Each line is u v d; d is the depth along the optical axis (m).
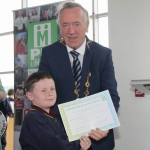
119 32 2.91
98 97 1.44
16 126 3.64
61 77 1.56
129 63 2.85
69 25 1.50
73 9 1.50
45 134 1.34
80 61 1.60
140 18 2.81
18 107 3.65
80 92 1.54
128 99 2.85
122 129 2.88
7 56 5.04
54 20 3.38
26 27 3.61
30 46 3.53
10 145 4.56
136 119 2.81
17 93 3.66
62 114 1.43
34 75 1.55
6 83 4.97
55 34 3.36
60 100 1.58
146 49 2.77
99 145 1.57
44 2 4.45
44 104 1.46
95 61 1.58
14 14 3.72
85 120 1.42
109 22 2.97
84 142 1.38
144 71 2.78
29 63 3.55
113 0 2.95
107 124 1.42
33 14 3.56
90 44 1.64
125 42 2.87
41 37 3.45
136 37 2.82
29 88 1.52
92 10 3.83
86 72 1.56
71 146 1.36
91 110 1.43
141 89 1.50
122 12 2.90
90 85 1.55
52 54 1.62
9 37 5.03
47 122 1.41
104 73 1.60
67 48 1.62
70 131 1.42
